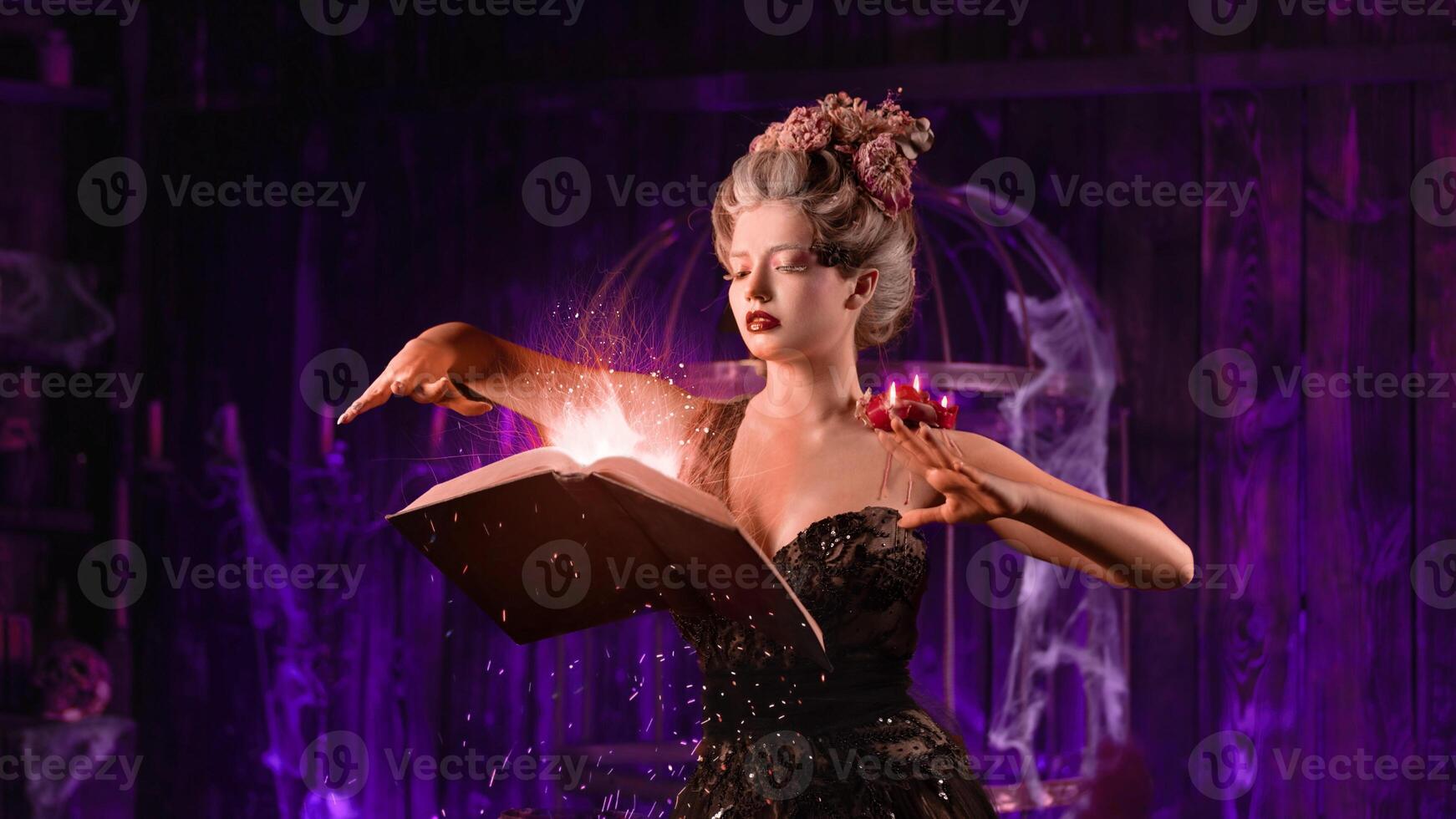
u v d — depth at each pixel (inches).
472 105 166.9
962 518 61.4
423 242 168.9
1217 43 150.4
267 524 170.9
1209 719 147.2
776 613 56.9
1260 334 148.6
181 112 175.3
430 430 166.9
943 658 151.1
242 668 170.4
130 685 171.5
